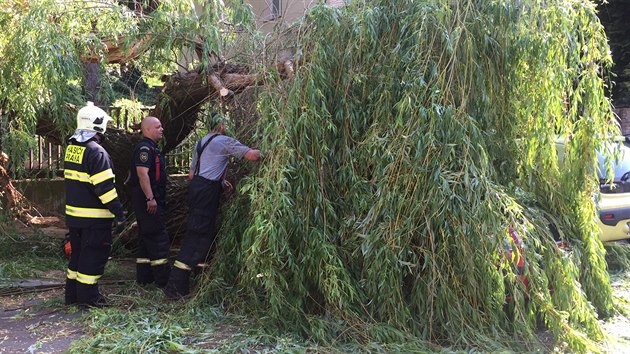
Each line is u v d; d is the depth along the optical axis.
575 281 4.18
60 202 8.83
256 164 4.64
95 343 3.85
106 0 5.59
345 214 4.32
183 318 4.30
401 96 4.23
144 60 6.04
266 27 5.48
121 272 5.83
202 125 6.15
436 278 4.04
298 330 4.12
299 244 4.18
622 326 4.57
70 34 5.42
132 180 5.21
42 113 6.27
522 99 4.54
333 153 4.38
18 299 5.04
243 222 4.61
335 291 3.94
